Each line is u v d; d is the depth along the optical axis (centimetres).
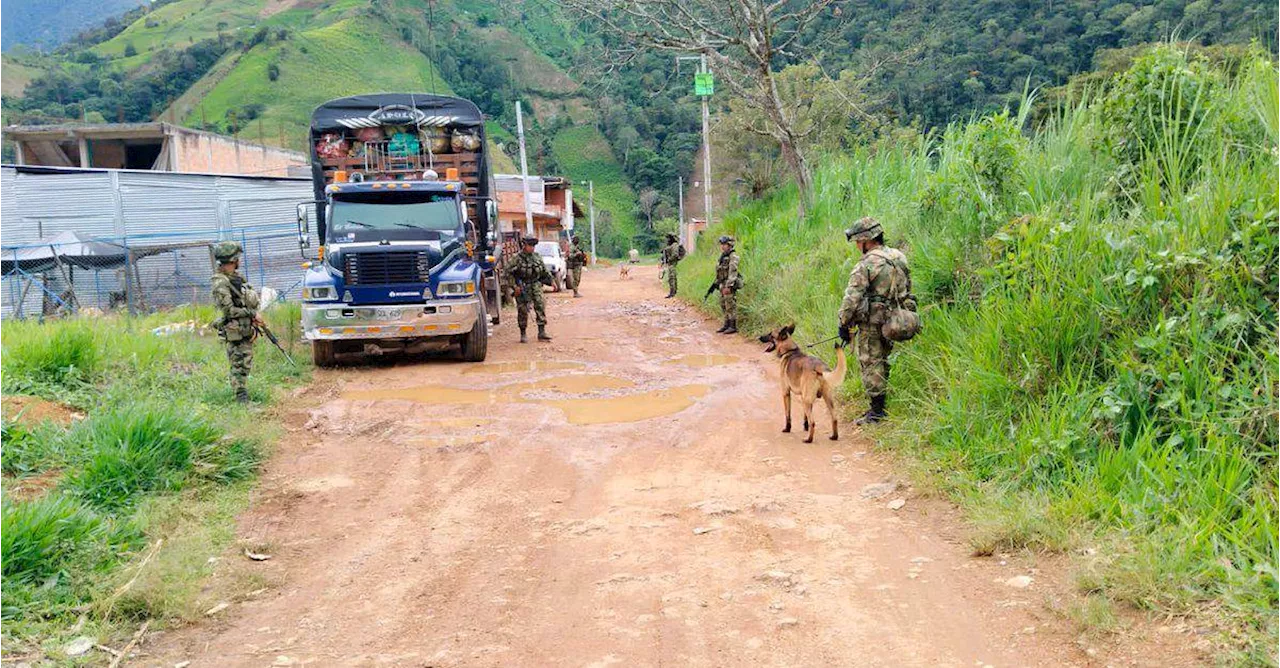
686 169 10169
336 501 621
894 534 512
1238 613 353
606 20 1694
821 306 1091
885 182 1450
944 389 696
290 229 2625
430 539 544
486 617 429
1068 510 473
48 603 427
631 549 509
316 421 848
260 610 446
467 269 1195
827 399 716
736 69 1686
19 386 828
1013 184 859
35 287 2259
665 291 2477
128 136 3350
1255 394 479
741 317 1394
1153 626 364
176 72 11906
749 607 424
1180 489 451
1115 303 593
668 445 738
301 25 15838
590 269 5516
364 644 405
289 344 1292
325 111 1450
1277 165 596
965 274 826
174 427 653
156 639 413
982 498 528
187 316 1664
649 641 395
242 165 3669
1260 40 843
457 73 11950
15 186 2417
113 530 514
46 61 12638
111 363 973
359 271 1143
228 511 589
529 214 3444
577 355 1232
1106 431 530
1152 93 783
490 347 1344
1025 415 591
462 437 785
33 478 593
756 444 727
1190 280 560
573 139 11169
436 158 1485
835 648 380
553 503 605
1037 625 384
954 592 429
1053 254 656
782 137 1659
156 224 2512
